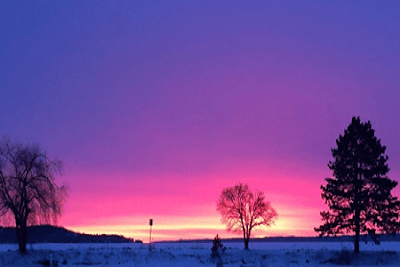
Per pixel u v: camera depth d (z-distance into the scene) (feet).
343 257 208.54
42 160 197.06
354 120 221.66
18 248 205.26
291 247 279.08
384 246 277.23
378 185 212.84
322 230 215.92
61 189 198.18
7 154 192.65
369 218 210.38
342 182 214.28
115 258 206.59
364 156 214.90
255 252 230.89
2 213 189.88
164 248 245.04
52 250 208.74
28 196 193.88
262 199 245.45
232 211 245.86
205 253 228.84
